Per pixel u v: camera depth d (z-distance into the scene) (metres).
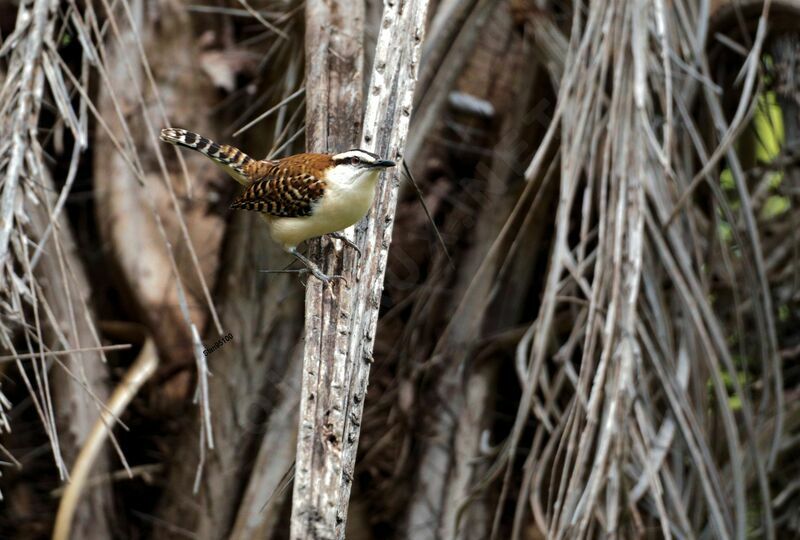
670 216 8.63
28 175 7.34
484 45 13.95
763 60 11.67
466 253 13.07
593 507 7.66
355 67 7.91
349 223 7.21
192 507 11.34
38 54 7.37
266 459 10.91
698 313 8.91
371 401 12.81
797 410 11.86
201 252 12.20
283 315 11.35
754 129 11.91
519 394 12.90
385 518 12.20
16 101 7.24
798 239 12.38
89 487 11.25
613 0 8.73
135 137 12.27
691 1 10.32
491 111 13.72
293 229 7.34
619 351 7.87
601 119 9.53
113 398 11.08
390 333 13.18
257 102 10.83
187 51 12.51
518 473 12.39
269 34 11.71
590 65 8.61
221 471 11.22
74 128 7.17
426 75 11.38
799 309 12.69
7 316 6.64
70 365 11.05
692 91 10.25
